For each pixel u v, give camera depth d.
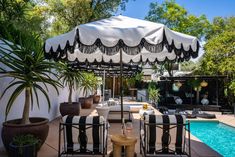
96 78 15.85
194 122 12.12
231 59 14.59
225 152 7.43
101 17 18.75
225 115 13.87
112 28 3.61
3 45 5.45
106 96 19.69
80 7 16.03
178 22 21.73
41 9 14.81
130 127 4.79
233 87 13.77
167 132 4.20
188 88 18.28
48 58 4.71
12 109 5.86
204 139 9.18
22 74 4.52
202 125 11.94
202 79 16.48
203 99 16.66
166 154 4.29
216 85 16.25
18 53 4.61
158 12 22.06
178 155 4.33
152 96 17.20
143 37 3.47
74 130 4.13
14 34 6.98
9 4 7.91
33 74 4.49
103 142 4.21
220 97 16.58
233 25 17.50
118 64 7.98
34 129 4.44
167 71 21.25
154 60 6.84
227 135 9.83
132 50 3.88
